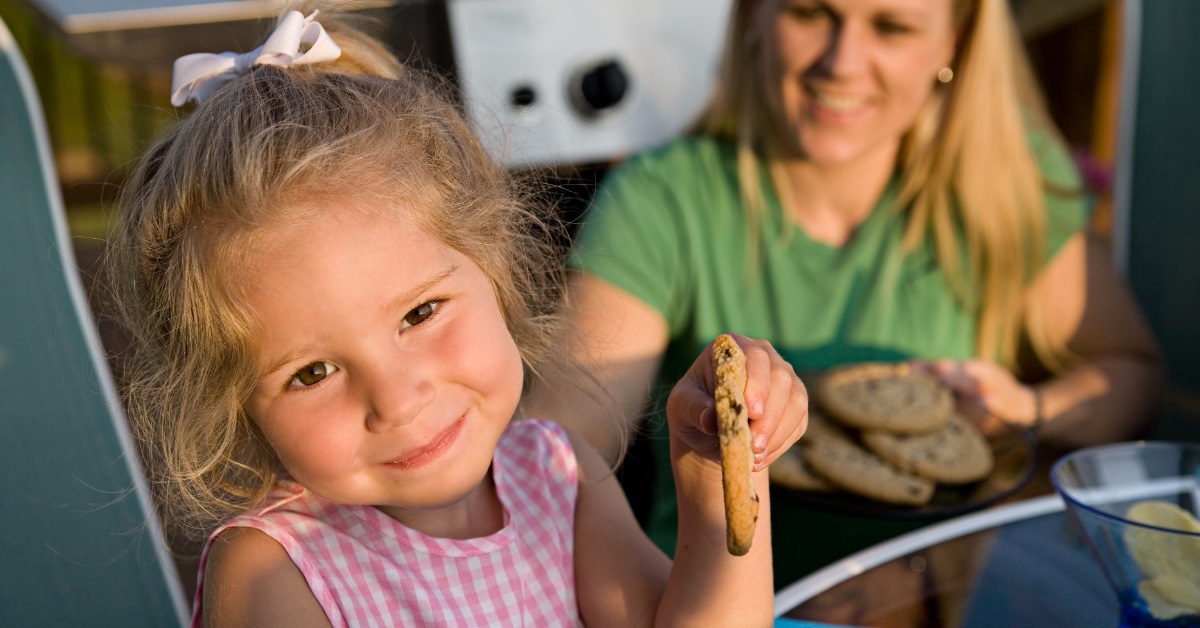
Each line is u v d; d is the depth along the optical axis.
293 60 0.96
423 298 0.82
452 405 0.82
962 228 1.79
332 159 0.83
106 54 2.20
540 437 1.06
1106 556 0.90
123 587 1.14
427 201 0.88
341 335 0.79
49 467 1.13
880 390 1.45
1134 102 2.16
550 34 2.29
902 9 1.54
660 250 1.79
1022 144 1.78
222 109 0.88
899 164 1.81
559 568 1.01
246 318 0.79
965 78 1.73
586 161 2.34
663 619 0.91
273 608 0.86
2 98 1.17
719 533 0.88
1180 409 2.12
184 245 0.82
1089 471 1.03
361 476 0.81
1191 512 1.00
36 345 1.15
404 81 1.01
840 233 1.83
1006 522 1.10
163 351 0.88
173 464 0.90
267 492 0.93
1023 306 1.86
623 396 1.63
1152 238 2.20
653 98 2.35
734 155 1.83
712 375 0.79
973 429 1.41
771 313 1.80
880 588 0.99
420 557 0.94
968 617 0.94
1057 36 2.66
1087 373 1.80
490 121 1.37
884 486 1.27
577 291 1.68
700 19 2.34
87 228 2.64
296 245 0.79
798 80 1.64
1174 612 0.88
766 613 0.89
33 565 1.11
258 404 0.82
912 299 1.80
